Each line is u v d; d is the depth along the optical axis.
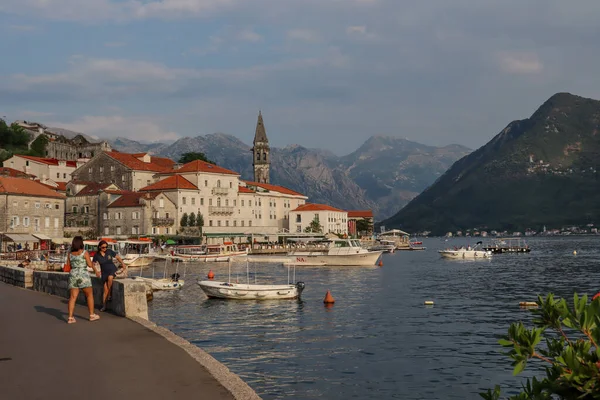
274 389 26.25
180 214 154.50
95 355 15.95
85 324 21.08
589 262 137.12
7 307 26.50
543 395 10.05
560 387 10.02
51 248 116.81
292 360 31.75
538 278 91.75
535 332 10.36
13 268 44.25
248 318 47.06
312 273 102.25
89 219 150.62
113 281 24.34
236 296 58.62
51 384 13.07
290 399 24.77
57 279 32.66
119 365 14.80
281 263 127.56
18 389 12.69
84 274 21.64
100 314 23.73
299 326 43.12
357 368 30.00
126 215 146.88
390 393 25.77
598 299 10.11
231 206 170.38
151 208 146.38
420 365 30.73
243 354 33.25
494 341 37.12
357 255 121.81
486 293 67.88
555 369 10.24
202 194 161.50
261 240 183.75
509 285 79.12
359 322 45.03
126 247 124.19
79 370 14.31
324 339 37.88
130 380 13.36
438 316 48.31
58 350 16.62
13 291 35.88
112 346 17.12
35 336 18.81
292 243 186.75
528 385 10.50
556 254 182.62
